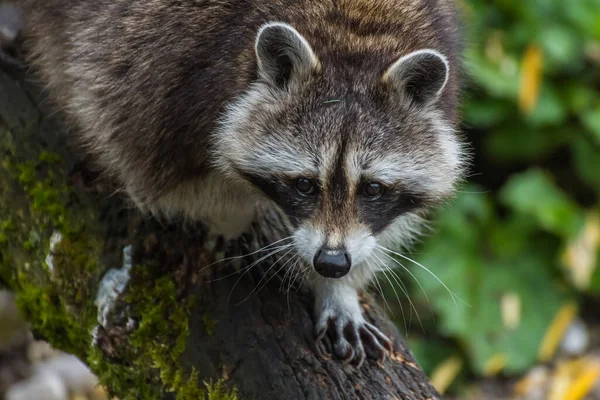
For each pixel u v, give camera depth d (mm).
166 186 6348
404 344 6418
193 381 5801
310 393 5691
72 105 6730
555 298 11484
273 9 6082
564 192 12422
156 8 6309
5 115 7102
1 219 6828
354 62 5922
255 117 5969
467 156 6660
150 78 6215
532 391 11156
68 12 6906
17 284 6887
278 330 5996
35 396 10305
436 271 11133
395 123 5898
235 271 6293
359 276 6438
